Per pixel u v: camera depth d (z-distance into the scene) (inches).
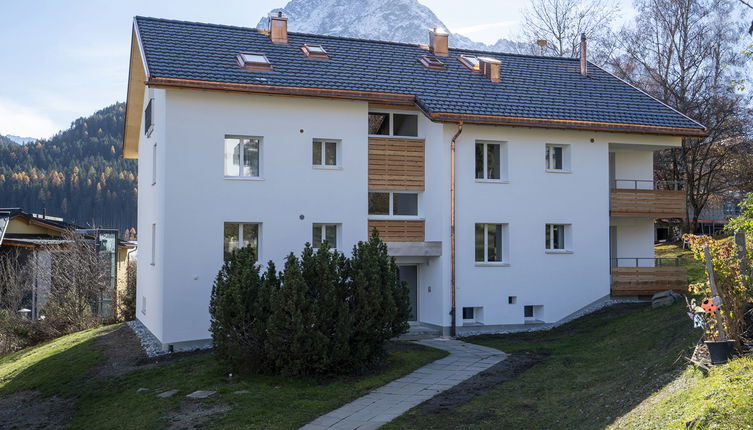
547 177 858.1
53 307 966.4
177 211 709.3
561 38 1612.9
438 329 807.7
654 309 743.1
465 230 816.3
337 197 783.7
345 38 938.7
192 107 720.3
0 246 1050.1
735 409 301.4
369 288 550.9
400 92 804.6
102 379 604.4
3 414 552.4
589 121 843.4
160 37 804.0
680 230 1555.1
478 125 823.1
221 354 547.5
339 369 545.0
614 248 964.6
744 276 418.0
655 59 1464.1
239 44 841.5
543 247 851.4
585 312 863.7
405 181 832.9
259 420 436.1
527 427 394.3
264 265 745.0
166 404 483.5
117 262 1060.5
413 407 456.4
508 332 821.2
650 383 412.8
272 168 754.8
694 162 1446.9
